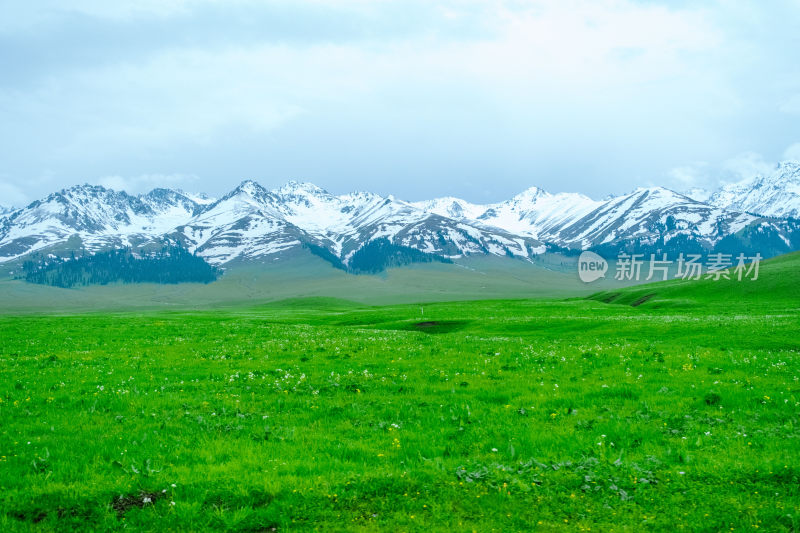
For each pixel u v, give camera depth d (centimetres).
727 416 1703
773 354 2956
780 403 1816
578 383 2202
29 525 1092
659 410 1781
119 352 3328
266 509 1137
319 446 1491
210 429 1642
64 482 1256
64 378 2425
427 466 1332
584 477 1255
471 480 1241
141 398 2006
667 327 5000
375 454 1427
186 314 12394
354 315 10019
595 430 1589
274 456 1418
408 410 1836
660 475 1275
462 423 1678
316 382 2294
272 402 1959
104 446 1478
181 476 1280
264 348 3466
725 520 1088
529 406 1867
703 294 12194
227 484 1236
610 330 5188
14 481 1252
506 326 6128
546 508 1138
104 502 1170
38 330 5191
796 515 1080
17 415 1809
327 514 1123
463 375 2417
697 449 1434
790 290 10906
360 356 3014
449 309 11400
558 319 6488
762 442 1465
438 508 1137
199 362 2888
